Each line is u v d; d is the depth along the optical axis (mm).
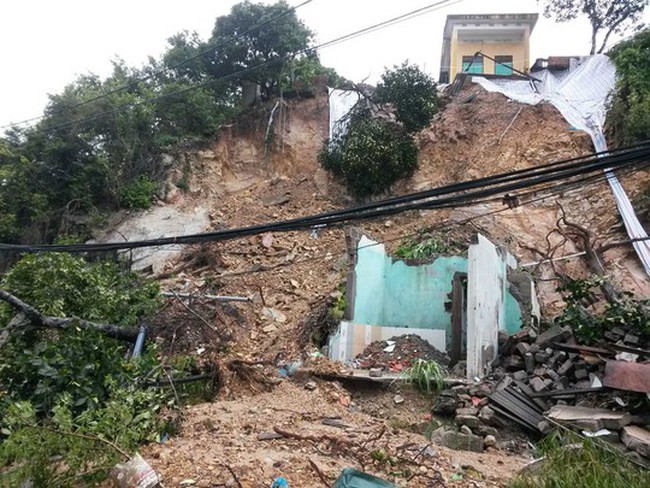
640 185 16719
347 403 9492
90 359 8141
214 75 23438
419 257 14234
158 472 5391
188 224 20391
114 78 22500
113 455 5297
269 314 14305
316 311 13594
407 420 9047
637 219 15859
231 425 7562
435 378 9719
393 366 10922
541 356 10039
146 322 12203
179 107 22422
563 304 13883
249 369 10258
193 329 12398
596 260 14906
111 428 5867
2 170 20766
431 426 8805
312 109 23859
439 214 18344
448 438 7941
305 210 20641
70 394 7301
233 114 23938
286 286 16062
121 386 8078
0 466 5414
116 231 20078
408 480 5688
